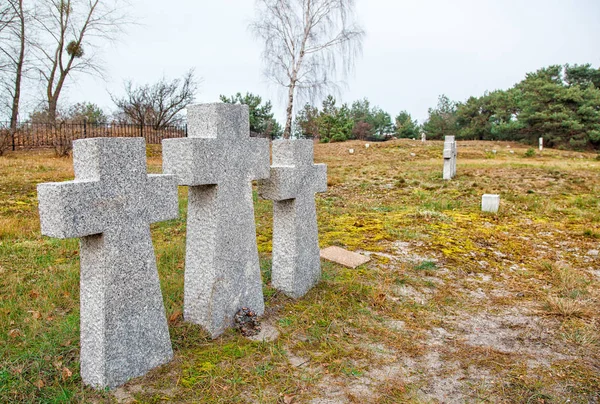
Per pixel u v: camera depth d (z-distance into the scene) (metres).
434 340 3.99
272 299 4.61
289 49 26.28
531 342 4.02
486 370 3.49
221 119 3.64
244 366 3.33
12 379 2.99
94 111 33.47
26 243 6.45
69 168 15.35
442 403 3.04
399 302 4.77
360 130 53.03
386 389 3.16
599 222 9.39
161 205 3.24
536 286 5.54
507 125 42.19
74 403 2.81
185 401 2.89
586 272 6.14
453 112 57.31
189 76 33.22
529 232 8.43
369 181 15.55
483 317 4.56
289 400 2.96
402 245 6.99
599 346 3.96
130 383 3.05
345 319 4.27
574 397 3.14
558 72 44.81
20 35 24.48
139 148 3.06
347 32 25.61
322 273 5.43
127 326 3.04
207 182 3.55
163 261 5.61
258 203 10.09
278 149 4.63
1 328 3.76
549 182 14.88
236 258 3.93
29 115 26.06
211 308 3.72
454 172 16.45
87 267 2.97
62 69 27.58
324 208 10.07
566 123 37.34
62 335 3.60
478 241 7.52
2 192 10.83
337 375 3.31
